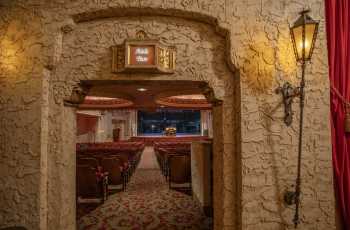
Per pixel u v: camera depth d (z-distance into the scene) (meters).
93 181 4.10
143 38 2.06
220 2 2.07
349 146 2.15
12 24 2.04
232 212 2.11
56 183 2.04
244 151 2.03
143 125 19.16
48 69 2.05
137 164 8.18
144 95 6.71
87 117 11.64
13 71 2.02
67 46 2.08
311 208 2.06
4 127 2.00
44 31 2.02
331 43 2.17
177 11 2.05
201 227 3.20
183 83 2.21
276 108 2.07
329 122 2.09
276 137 2.06
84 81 2.11
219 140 2.18
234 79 2.14
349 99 2.15
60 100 2.05
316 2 2.14
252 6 2.09
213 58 2.13
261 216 2.02
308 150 2.08
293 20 2.12
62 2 2.03
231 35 2.06
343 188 2.15
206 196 3.66
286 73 2.09
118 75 2.08
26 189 1.96
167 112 19.38
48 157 2.04
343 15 2.19
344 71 2.15
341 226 2.20
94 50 2.08
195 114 19.45
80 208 4.00
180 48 2.12
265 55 2.08
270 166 2.04
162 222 3.38
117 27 2.10
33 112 1.99
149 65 1.97
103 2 2.01
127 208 3.99
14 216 1.96
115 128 15.87
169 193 4.93
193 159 4.64
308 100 2.09
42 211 1.97
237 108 2.09
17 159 1.98
